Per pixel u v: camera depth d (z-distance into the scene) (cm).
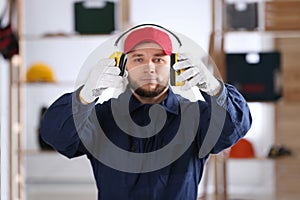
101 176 184
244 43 613
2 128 465
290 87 555
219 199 439
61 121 175
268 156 465
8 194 467
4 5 489
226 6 429
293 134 578
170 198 181
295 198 573
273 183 589
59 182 639
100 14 429
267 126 608
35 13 646
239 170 622
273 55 432
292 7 437
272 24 439
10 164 437
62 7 646
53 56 644
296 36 564
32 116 643
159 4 634
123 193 182
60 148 181
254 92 431
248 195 615
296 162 573
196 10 633
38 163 642
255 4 429
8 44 419
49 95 644
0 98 465
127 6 440
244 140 455
